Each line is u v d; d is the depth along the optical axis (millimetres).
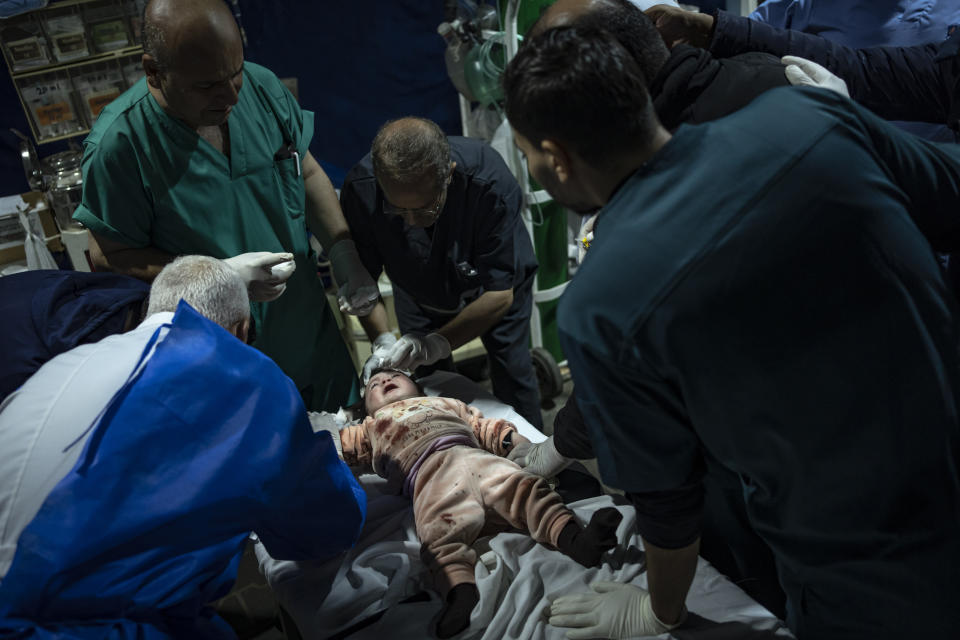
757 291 908
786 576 1178
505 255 2188
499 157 2172
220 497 1261
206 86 1691
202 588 1347
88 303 1638
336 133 3662
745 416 989
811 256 906
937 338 974
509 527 1732
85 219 1925
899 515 1021
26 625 1168
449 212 2127
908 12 2598
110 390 1245
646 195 943
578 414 1505
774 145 929
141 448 1207
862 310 922
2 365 1564
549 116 915
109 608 1223
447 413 1979
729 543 1498
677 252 916
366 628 1472
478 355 3686
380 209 2160
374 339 2395
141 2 3105
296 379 2385
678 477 1070
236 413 1288
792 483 1044
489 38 2953
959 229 1075
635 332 933
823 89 986
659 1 1904
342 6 3408
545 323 3562
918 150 1017
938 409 978
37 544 1159
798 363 936
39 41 2988
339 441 2018
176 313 1292
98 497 1177
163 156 1917
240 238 2105
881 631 1115
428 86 3709
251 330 2027
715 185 922
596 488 1868
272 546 1531
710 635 1291
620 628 1325
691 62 1387
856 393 951
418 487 1767
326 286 3574
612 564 1536
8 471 1205
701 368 948
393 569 1609
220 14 1664
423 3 3523
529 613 1433
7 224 3119
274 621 2260
